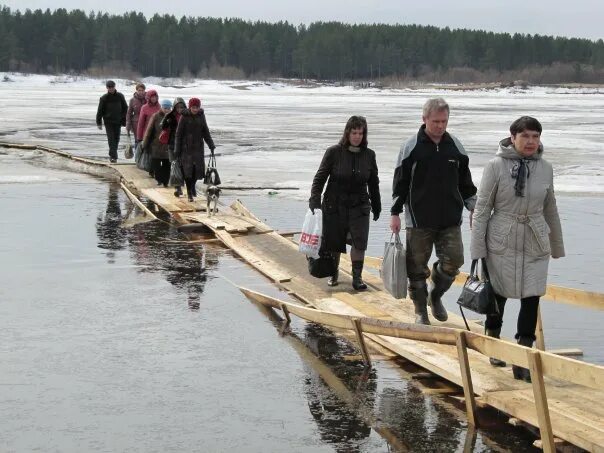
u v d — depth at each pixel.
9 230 16.78
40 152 32.44
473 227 8.31
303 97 125.44
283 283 12.62
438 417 7.73
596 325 10.87
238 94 142.88
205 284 12.73
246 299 11.89
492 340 7.29
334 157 11.65
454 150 9.60
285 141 37.97
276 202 21.08
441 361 8.69
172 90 166.25
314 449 7.01
